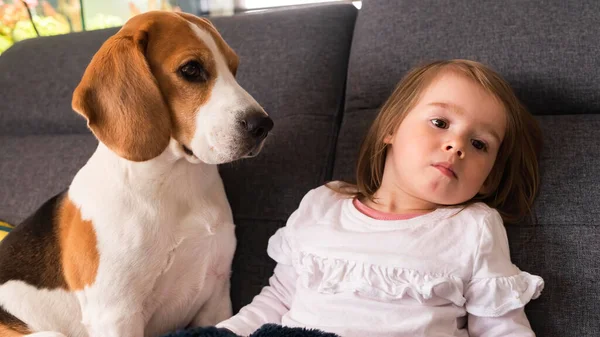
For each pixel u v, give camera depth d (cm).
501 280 93
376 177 116
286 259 115
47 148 163
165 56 104
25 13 231
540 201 107
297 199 126
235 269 126
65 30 230
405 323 93
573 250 100
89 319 106
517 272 95
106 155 112
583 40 115
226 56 112
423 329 92
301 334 86
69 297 112
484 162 99
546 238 103
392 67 129
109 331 104
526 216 106
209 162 104
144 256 106
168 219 109
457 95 100
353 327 95
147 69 102
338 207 115
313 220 114
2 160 167
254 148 105
